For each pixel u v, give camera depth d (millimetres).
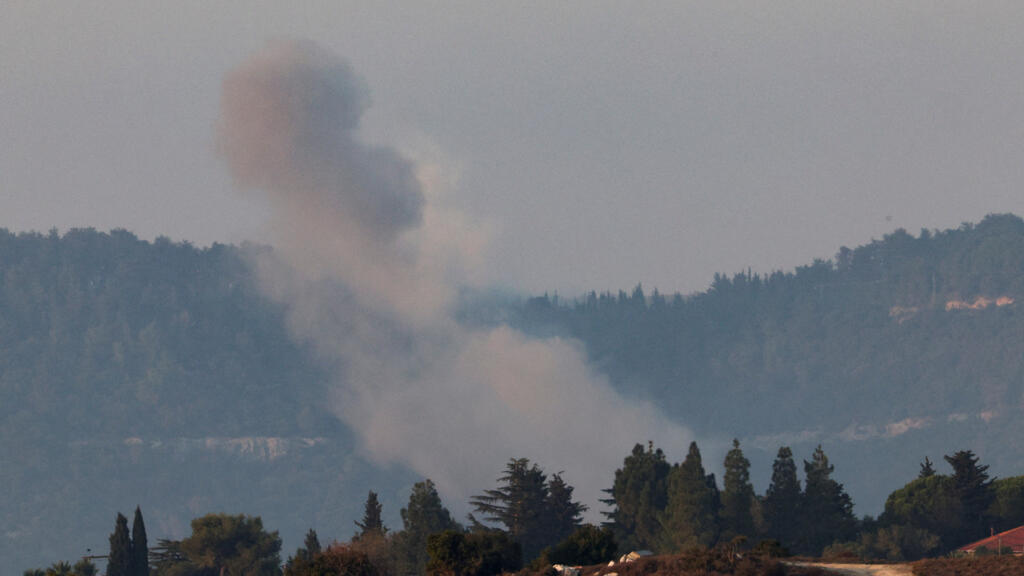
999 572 190625
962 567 195250
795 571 197750
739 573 196375
